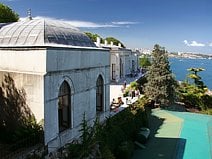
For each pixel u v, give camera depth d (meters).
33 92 16.19
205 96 46.88
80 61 19.48
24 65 16.58
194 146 26.55
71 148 17.58
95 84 22.09
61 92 17.97
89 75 20.97
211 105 46.41
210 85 96.12
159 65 40.91
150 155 24.02
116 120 24.67
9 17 36.09
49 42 18.34
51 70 16.16
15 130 16.70
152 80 41.06
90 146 18.08
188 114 40.06
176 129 31.70
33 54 16.06
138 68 73.12
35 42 18.11
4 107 17.94
